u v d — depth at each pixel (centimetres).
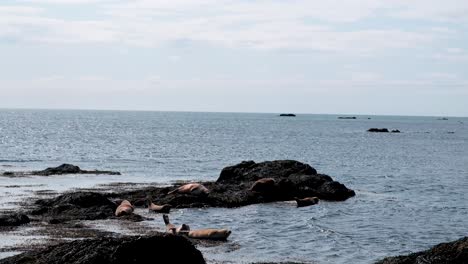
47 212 2583
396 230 2473
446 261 1505
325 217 2753
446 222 2709
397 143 10538
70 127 14075
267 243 2150
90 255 1340
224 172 3700
